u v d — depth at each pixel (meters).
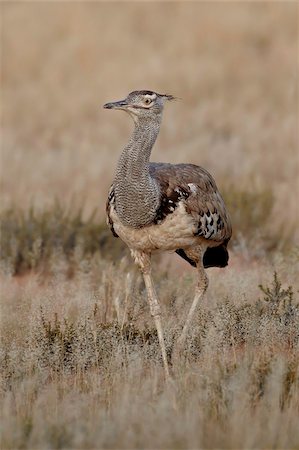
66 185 26.00
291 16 44.50
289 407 10.33
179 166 13.41
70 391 11.23
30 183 26.16
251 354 11.69
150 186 12.24
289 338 12.87
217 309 13.59
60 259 18.22
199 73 38.81
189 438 9.15
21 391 10.98
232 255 19.11
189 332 13.03
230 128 33.56
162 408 9.69
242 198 21.36
